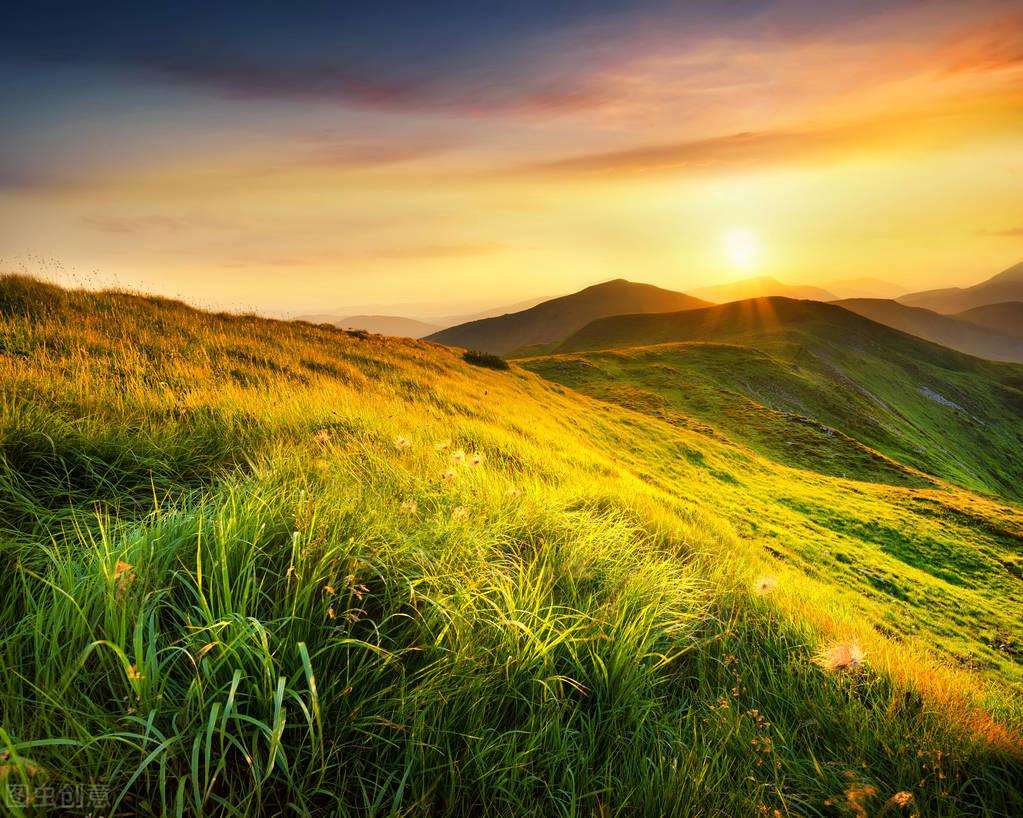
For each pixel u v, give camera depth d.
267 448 5.49
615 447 30.92
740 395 69.12
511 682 2.37
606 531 4.86
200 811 1.48
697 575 4.81
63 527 2.89
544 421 27.55
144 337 13.65
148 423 5.54
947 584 21.77
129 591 2.04
